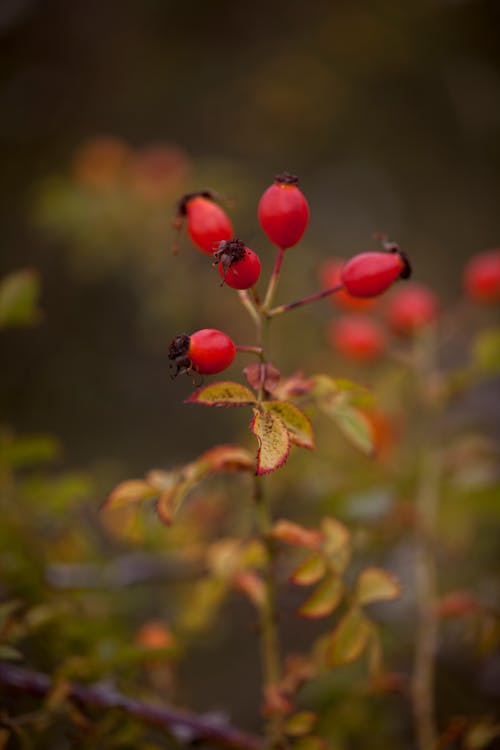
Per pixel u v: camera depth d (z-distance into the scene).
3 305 2.28
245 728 4.16
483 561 3.30
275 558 1.82
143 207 4.54
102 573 2.49
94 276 5.27
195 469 1.77
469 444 2.64
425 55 6.43
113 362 5.59
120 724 1.87
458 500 2.59
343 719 2.40
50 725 1.89
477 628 2.25
